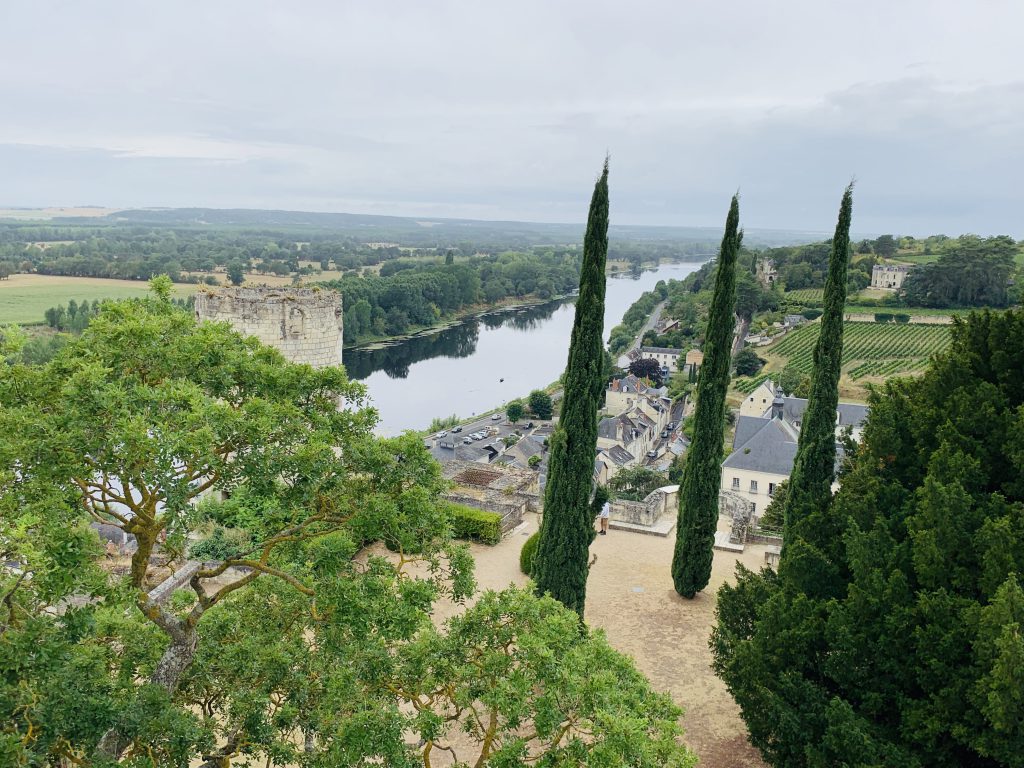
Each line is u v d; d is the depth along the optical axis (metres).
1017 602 14.05
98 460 12.00
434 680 14.49
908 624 16.42
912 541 17.73
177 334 14.40
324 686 15.22
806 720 16.97
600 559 35.28
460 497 40.38
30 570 12.10
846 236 25.08
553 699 13.12
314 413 14.22
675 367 156.00
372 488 14.23
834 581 19.66
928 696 16.06
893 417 20.36
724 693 24.22
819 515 21.19
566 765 12.48
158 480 11.44
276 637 16.38
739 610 22.39
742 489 67.00
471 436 103.38
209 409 12.09
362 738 12.88
